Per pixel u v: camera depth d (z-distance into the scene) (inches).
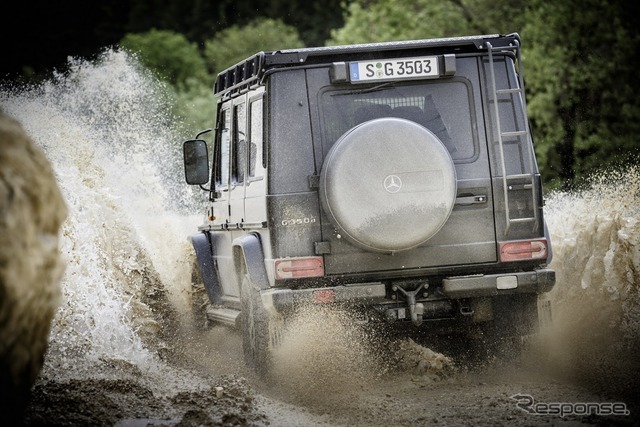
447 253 762.8
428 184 725.3
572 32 2524.6
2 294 418.9
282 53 770.2
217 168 984.9
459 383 743.7
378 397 702.5
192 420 606.2
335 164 725.3
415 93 778.2
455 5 2915.8
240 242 796.0
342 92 772.6
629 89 2468.0
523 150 778.2
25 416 581.0
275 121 764.0
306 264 752.3
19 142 458.6
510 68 791.1
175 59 4439.0
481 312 785.6
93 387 685.3
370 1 3159.5
